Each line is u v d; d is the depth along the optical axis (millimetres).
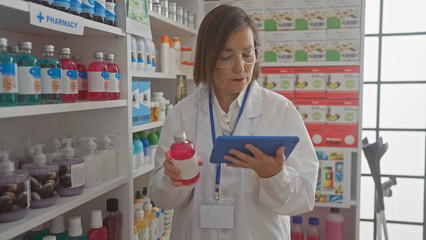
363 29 2705
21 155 1440
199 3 2805
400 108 3385
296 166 1319
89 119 1774
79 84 1565
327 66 2781
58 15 1205
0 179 1116
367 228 3523
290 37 2811
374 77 3395
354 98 2758
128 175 1762
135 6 1740
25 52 1179
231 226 1297
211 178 1343
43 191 1267
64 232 1462
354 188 2973
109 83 1614
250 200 1321
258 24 2846
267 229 1321
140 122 1959
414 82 3324
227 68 1224
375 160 2473
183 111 1435
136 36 1948
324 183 2822
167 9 2256
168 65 2377
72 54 1743
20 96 1146
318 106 2811
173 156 1131
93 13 1480
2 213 1107
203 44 1266
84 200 1424
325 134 2818
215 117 1375
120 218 1733
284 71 2838
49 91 1251
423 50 3289
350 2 2713
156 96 2281
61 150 1526
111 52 1711
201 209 1307
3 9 1054
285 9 2801
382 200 2520
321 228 3148
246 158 1099
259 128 1356
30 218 1166
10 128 1510
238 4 2867
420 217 3445
